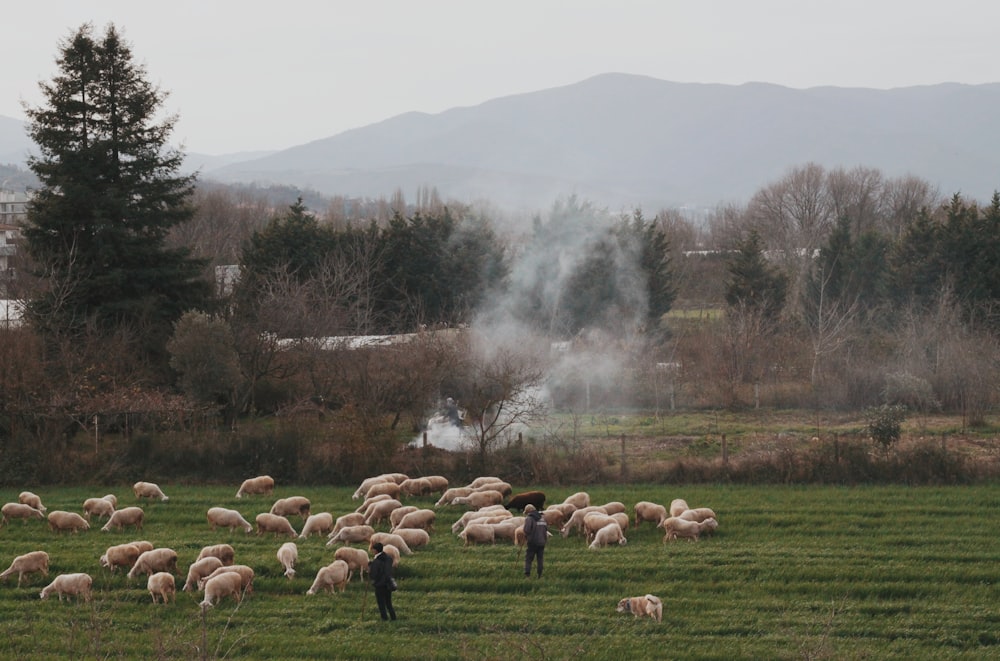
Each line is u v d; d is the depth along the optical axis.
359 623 19.58
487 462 34.31
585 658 17.64
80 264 46.09
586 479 33.62
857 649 18.02
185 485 34.19
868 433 37.88
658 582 22.19
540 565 22.39
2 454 34.72
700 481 33.47
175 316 47.34
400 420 43.00
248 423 42.75
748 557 23.88
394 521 26.53
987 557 23.84
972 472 32.94
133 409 38.00
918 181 125.50
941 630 19.06
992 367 46.78
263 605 20.77
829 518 27.86
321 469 34.38
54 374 39.38
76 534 26.59
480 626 19.44
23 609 20.58
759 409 47.34
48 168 46.09
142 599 21.20
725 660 17.66
